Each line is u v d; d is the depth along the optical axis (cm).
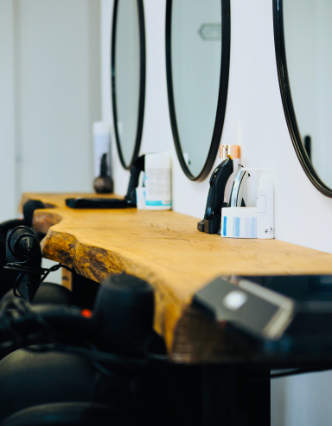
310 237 122
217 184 149
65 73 449
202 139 196
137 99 303
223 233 140
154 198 234
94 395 79
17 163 445
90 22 451
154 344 119
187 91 212
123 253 108
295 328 54
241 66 160
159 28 255
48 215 218
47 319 59
